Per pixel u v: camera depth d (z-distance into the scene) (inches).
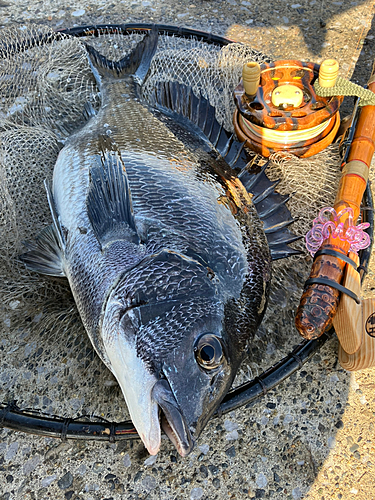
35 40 21.5
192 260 12.2
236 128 17.7
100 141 15.4
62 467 13.8
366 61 23.3
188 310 11.6
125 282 12.2
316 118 16.1
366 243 13.8
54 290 16.1
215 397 11.5
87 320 13.4
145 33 22.3
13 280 16.0
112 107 17.6
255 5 26.4
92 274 13.2
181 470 13.7
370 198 16.8
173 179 13.9
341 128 17.9
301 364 14.2
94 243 13.4
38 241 15.8
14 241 16.2
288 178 16.6
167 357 11.3
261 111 16.4
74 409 14.4
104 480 13.6
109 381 14.6
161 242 12.7
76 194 14.8
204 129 17.2
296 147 16.7
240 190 14.8
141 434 11.5
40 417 13.7
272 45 24.4
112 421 14.2
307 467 13.7
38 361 15.2
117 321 12.1
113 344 12.2
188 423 11.1
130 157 14.5
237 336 12.1
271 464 13.8
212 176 14.5
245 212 14.1
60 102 20.6
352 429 14.2
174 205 13.4
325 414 14.4
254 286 12.9
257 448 14.0
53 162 17.6
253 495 13.4
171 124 16.6
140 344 11.6
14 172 17.0
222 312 11.9
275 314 15.5
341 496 13.4
